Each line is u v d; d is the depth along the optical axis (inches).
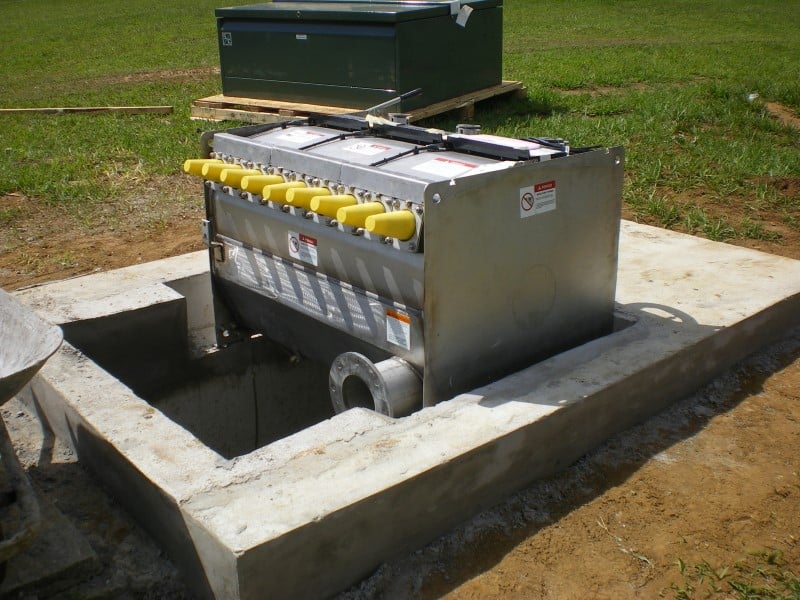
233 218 165.5
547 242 140.1
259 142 160.9
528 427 124.6
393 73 366.6
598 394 134.6
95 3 1165.7
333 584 108.4
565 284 146.5
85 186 316.2
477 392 134.1
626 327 161.9
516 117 418.0
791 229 249.9
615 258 153.3
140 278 184.2
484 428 123.0
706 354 154.9
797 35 818.8
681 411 150.6
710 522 123.4
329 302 148.3
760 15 963.3
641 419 146.5
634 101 444.5
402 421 125.4
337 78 384.2
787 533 121.5
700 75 560.4
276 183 148.7
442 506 117.8
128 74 649.6
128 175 332.2
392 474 112.0
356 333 144.6
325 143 158.7
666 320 160.7
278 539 100.0
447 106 391.9
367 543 110.3
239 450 194.4
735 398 155.1
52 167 338.3
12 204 300.7
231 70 423.2
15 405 155.9
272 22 400.5
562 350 151.4
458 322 132.4
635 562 115.8
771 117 404.2
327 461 115.5
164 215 288.0
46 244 261.7
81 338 160.9
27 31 927.0
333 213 130.8
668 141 353.1
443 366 133.0
